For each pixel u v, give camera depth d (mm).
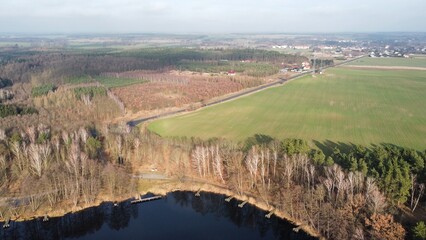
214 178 177125
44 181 158875
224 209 156500
